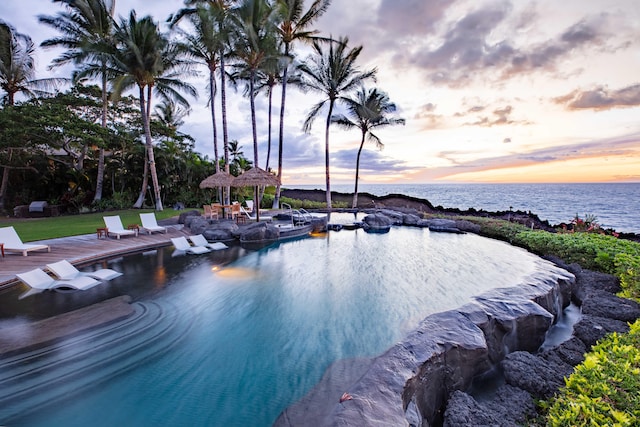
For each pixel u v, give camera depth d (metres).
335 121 23.95
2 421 3.30
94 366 4.27
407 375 3.51
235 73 22.81
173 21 19.09
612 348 3.50
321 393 3.77
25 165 20.33
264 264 9.90
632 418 2.21
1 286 6.60
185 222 15.12
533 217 17.00
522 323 5.08
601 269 7.88
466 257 10.77
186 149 27.03
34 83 21.00
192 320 5.87
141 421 3.40
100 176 21.34
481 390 4.23
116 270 8.61
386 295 7.27
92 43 17.08
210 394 3.84
